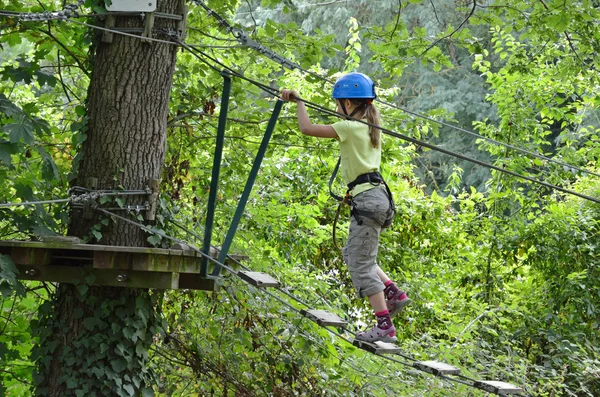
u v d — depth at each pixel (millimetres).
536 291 14016
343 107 6723
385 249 13391
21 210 7695
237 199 11367
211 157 10906
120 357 7602
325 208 13758
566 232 13711
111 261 7160
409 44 10219
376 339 6566
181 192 11086
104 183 7523
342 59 26109
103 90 7629
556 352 13297
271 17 26609
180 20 7758
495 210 14266
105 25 7617
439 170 26672
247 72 10461
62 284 7625
